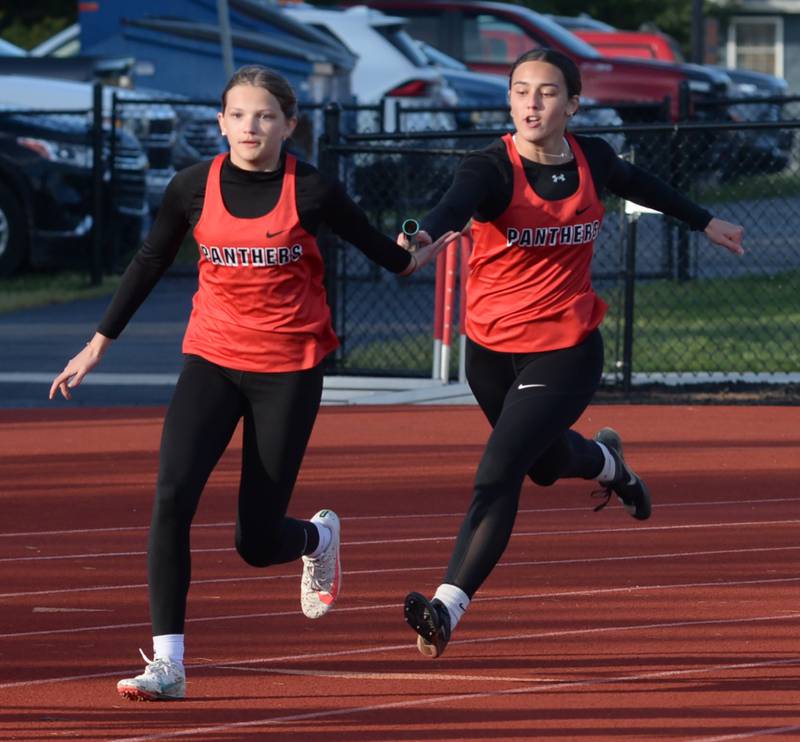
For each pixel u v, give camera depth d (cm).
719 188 6975
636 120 8375
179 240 2009
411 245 1939
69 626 2223
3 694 1916
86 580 2498
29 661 2052
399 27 9569
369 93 9131
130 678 1962
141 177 7069
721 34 18312
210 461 1952
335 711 1852
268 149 1906
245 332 1959
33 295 6438
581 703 1873
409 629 2202
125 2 8806
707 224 2206
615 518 2928
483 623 2225
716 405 4266
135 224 7131
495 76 9950
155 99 6812
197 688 1941
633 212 4366
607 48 12625
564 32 10356
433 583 2470
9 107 7219
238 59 8569
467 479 3312
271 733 1775
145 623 2242
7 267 6888
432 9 10538
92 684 1956
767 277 6381
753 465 3450
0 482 3312
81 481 3319
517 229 2083
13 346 5281
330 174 4400
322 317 1991
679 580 2461
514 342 2128
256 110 1892
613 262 6034
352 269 6031
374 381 4522
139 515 3000
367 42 9262
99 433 3881
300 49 8338
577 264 2131
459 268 4912
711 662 2031
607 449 2495
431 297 6419
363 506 3053
